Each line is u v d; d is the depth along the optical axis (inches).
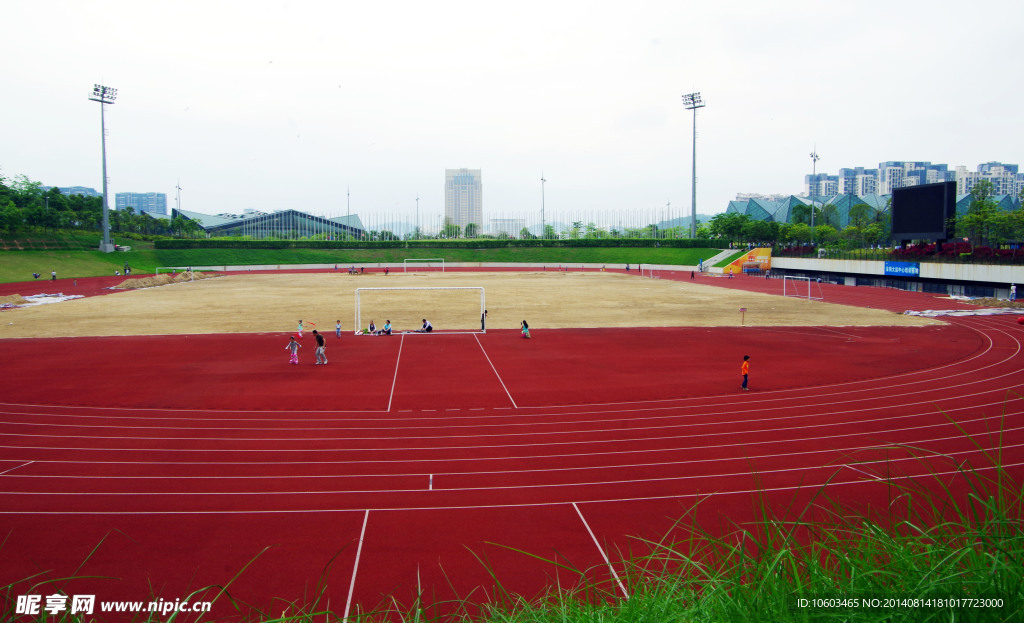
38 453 682.8
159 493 579.5
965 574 148.6
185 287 2984.7
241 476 621.0
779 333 1572.3
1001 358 1206.9
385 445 714.8
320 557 467.8
